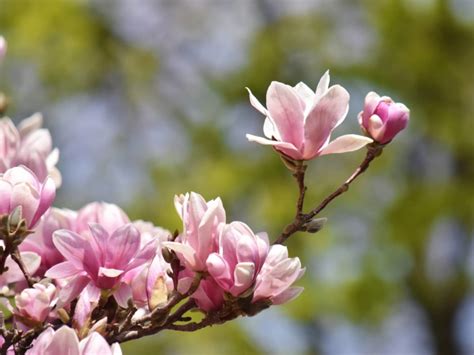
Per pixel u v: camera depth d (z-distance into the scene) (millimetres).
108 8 13078
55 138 12680
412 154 12242
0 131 2656
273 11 13172
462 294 12578
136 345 11117
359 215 11609
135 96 13234
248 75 12602
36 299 2162
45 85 12625
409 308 12797
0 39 3082
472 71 12102
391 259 11430
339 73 12156
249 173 11922
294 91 2309
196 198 2207
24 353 2178
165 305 2227
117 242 2258
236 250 2168
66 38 12609
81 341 2018
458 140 12000
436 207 11594
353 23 12750
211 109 12820
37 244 2529
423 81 12008
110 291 2258
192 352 10930
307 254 11086
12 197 2230
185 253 2186
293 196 11625
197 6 13727
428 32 12055
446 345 12781
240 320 10938
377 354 12242
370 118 2359
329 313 11102
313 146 2309
